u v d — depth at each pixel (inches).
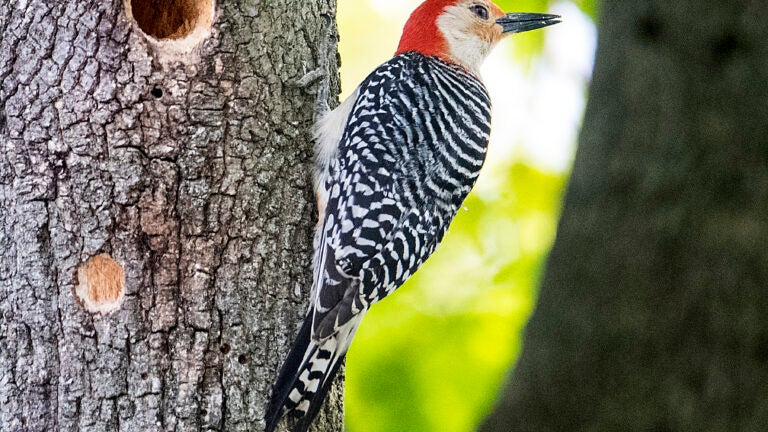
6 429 325.7
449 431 521.7
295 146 358.0
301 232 356.2
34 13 334.3
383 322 549.3
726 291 392.2
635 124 397.7
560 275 411.5
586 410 408.2
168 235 335.3
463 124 408.5
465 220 572.7
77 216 331.0
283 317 347.6
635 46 394.6
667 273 395.9
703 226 391.9
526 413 414.9
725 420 397.4
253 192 346.3
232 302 339.6
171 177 336.5
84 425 324.8
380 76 406.9
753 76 383.9
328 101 378.9
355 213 361.7
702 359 396.5
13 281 330.6
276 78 354.6
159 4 371.2
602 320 403.5
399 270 365.4
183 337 333.1
